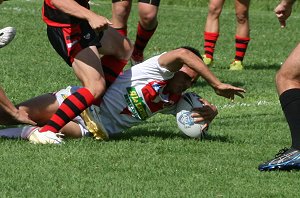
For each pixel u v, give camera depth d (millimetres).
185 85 20391
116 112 20562
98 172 16875
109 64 20516
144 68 20375
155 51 42594
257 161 18453
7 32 21281
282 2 18859
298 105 17750
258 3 72562
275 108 27750
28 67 34281
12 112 20062
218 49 45562
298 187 16344
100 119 20234
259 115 26094
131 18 56281
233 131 22531
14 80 30719
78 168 17125
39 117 20562
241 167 17781
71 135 20281
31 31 46000
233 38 50750
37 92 28703
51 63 35875
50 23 20203
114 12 30297
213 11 38188
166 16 60219
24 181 16016
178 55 19719
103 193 15328
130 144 19609
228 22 59281
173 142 20141
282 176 17141
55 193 15273
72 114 19734
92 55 19828
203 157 18594
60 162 17547
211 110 20688
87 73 19781
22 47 40219
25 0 64312
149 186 15922
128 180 16297
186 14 62625
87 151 18656
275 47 47719
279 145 20500
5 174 16469
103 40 20219
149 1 30234
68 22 19891
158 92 20375
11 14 53750
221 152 19234
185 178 16641
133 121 20766
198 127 20562
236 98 29562
